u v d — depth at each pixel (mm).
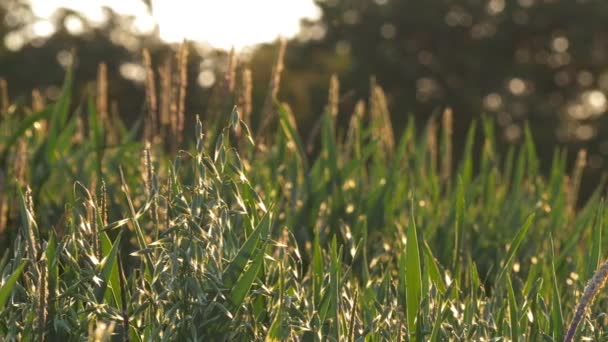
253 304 2043
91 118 3676
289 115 3547
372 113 4141
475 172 29438
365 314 2133
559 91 40344
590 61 39656
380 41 39250
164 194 1985
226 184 1898
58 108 3629
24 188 3105
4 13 42062
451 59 38531
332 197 3377
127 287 1997
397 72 38250
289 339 1886
